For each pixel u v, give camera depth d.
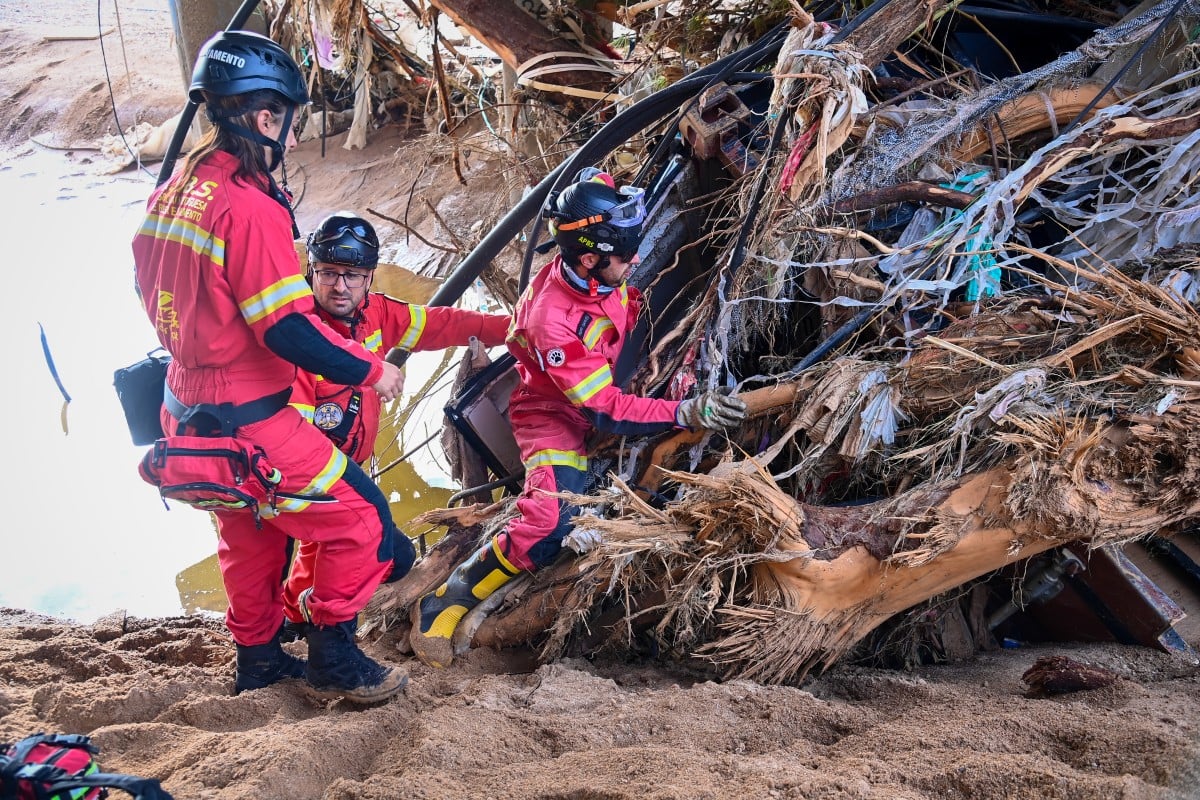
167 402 3.07
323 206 10.14
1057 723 2.86
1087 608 3.67
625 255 3.28
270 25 10.38
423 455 6.54
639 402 3.42
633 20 6.36
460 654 3.78
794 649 3.37
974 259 3.77
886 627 3.73
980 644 3.84
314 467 3.05
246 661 3.51
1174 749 2.60
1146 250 3.83
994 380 3.45
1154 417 3.18
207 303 2.85
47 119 13.17
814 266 3.82
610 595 3.84
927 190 3.78
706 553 3.42
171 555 5.71
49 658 3.88
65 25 15.66
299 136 11.23
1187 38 4.02
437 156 7.45
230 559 3.37
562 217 3.25
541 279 3.52
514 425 3.79
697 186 4.21
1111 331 3.35
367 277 3.34
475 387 4.05
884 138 3.89
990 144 4.01
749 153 3.95
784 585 3.33
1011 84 3.95
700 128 4.08
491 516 3.99
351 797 2.71
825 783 2.56
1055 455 3.16
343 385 3.28
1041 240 4.23
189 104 3.33
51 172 12.02
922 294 3.79
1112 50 3.99
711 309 3.81
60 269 9.20
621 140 4.32
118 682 3.55
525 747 3.04
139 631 4.35
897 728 2.92
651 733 3.08
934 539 3.23
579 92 6.55
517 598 3.79
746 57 4.18
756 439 3.86
